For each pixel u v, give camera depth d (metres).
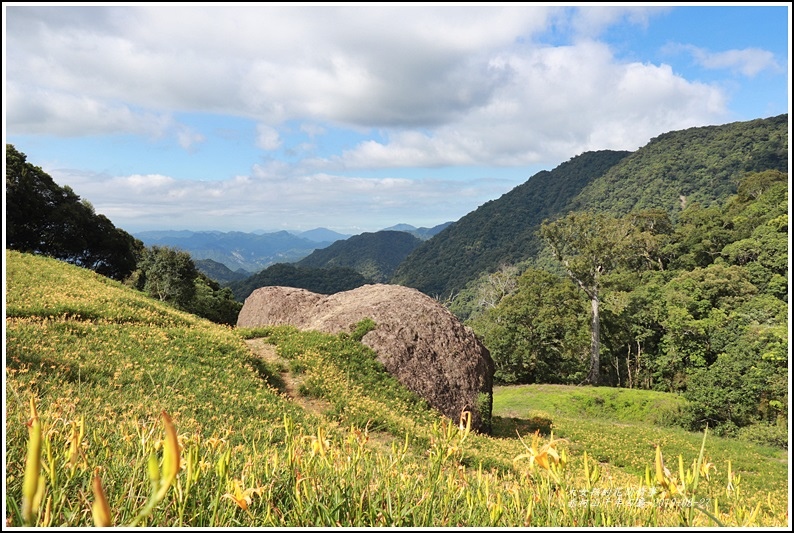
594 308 36.88
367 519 2.06
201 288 34.44
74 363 7.84
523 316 38.00
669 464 14.33
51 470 1.49
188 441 1.72
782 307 33.66
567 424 19.75
